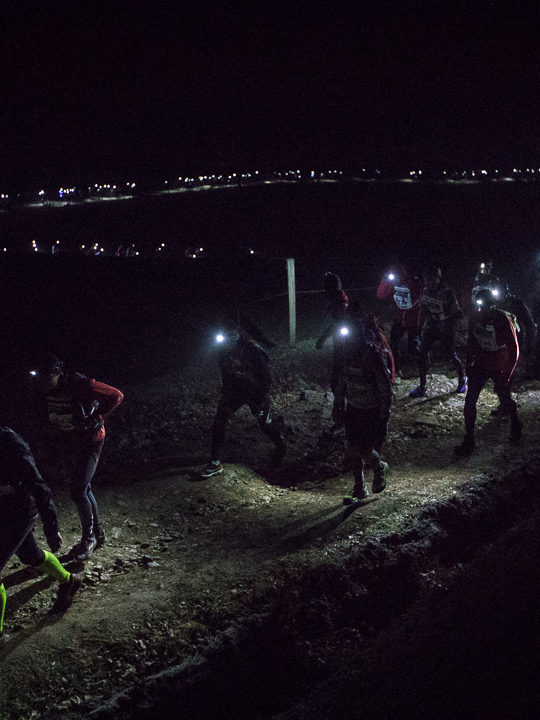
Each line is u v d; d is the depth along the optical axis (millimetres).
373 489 6820
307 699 4387
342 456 8398
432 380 10969
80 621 4789
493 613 4844
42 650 4445
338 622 5168
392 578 5652
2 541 4480
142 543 6117
